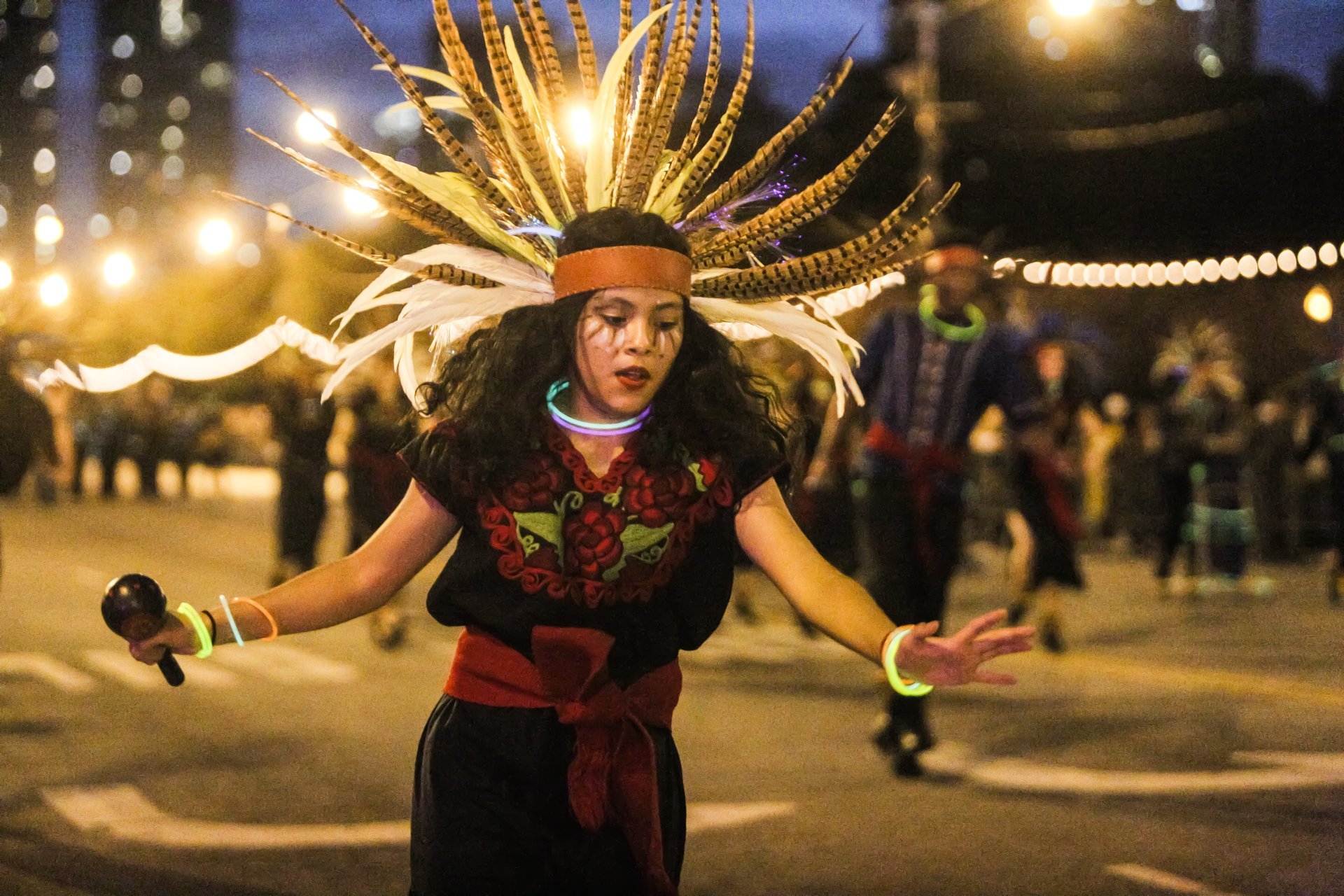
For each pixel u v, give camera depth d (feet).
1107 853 15.42
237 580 43.32
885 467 18.94
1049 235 73.26
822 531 29.91
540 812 8.12
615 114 8.61
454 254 8.53
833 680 26.45
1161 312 68.49
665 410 8.38
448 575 8.29
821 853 15.53
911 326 19.19
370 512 29.43
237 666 27.58
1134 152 73.20
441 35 8.51
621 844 8.16
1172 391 42.32
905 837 16.07
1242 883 14.37
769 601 38.70
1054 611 29.14
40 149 240.32
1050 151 74.13
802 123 8.84
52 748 20.30
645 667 8.34
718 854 15.52
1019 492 26.86
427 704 23.90
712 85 8.80
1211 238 70.23
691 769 19.38
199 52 450.30
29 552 50.34
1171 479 39.93
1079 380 30.37
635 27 8.63
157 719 22.47
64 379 14.89
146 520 67.36
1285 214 68.28
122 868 14.84
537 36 8.69
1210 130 71.05
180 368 12.59
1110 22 77.46
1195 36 77.36
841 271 8.70
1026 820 16.76
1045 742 20.90
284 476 31.63
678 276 8.17
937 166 53.01
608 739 8.04
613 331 8.06
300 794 17.87
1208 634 32.35
